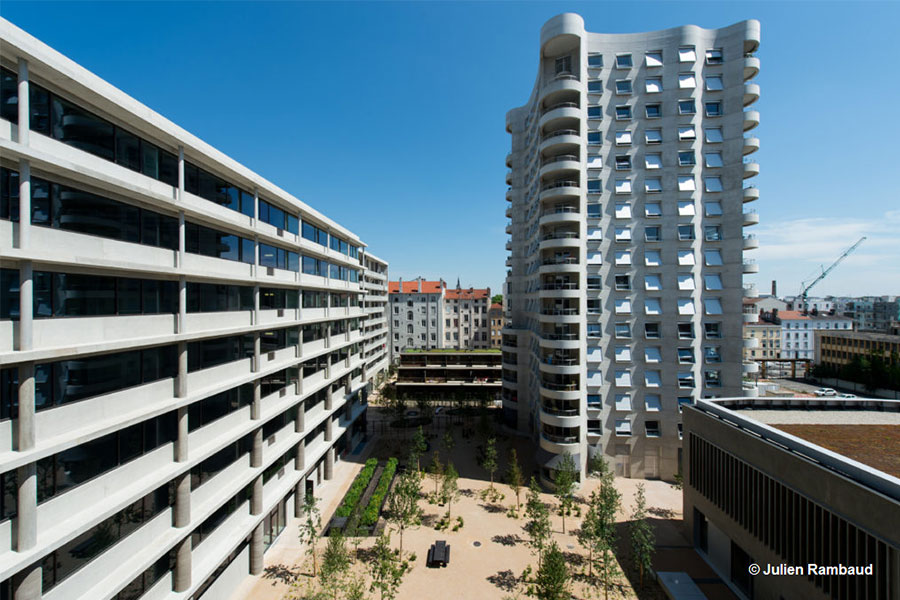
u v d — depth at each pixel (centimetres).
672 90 3550
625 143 3575
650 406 3538
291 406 2667
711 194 3534
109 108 1407
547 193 3572
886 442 2192
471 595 2088
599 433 3581
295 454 2864
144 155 1602
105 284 1434
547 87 3581
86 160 1359
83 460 1334
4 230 1123
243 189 2267
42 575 1212
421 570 2292
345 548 2216
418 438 3853
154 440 1620
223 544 1975
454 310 9456
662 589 2186
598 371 3594
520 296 4938
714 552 2464
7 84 1143
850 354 7988
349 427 4019
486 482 3556
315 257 3231
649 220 3566
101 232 1416
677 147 3547
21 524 1124
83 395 1343
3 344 1118
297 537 2606
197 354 1869
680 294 3531
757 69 3491
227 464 2072
